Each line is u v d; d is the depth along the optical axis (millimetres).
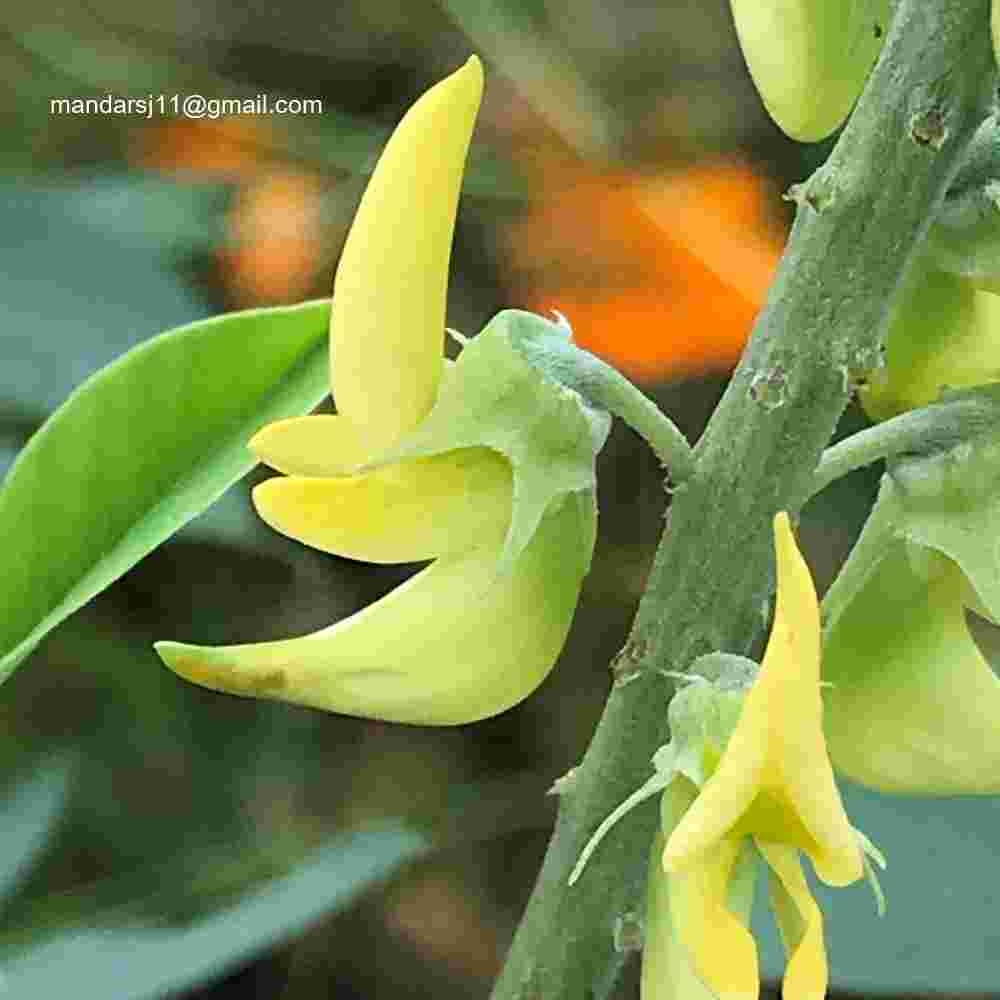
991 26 180
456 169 181
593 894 198
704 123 418
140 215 369
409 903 388
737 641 193
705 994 183
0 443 325
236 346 211
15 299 339
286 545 381
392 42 447
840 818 172
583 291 389
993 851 259
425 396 185
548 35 427
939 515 190
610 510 396
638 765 195
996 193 187
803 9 193
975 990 254
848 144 187
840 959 255
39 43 427
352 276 182
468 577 189
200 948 280
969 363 198
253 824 373
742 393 191
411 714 189
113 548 211
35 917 312
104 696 373
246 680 187
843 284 188
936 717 193
